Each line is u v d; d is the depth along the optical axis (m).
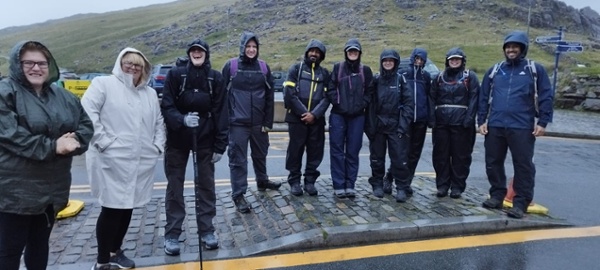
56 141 2.54
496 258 3.73
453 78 5.04
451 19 72.94
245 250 3.75
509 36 4.62
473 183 6.46
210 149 3.84
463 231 4.23
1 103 2.40
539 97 4.54
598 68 20.33
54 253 3.64
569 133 12.16
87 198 5.27
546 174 7.23
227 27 82.81
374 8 80.12
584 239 4.20
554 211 5.08
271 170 7.09
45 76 2.55
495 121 4.71
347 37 65.00
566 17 82.94
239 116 4.58
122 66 3.27
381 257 3.69
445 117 5.02
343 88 4.81
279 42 65.56
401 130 4.89
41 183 2.57
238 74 4.61
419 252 3.80
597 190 6.17
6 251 2.61
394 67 4.87
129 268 3.42
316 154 5.00
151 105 3.43
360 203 4.77
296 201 4.77
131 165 3.26
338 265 3.54
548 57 44.97
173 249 3.64
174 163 3.74
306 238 3.83
